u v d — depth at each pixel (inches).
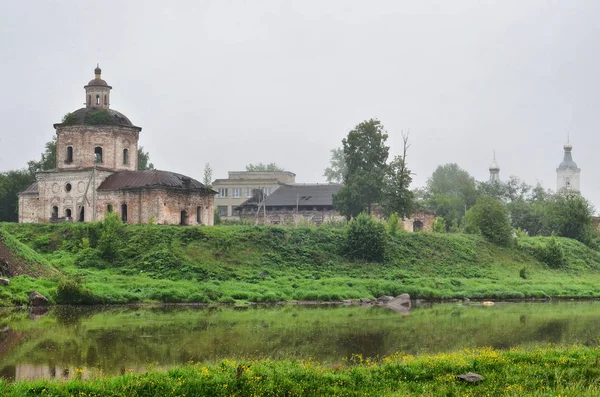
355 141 4498.0
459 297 3321.9
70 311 2455.7
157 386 1159.6
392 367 1337.4
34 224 3745.1
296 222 4687.5
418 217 5012.3
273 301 2979.8
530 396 1143.0
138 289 2883.9
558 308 2901.1
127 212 3831.2
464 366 1343.5
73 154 4025.6
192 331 1998.0
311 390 1197.1
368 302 3080.7
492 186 6850.4
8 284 2625.5
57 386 1143.6
